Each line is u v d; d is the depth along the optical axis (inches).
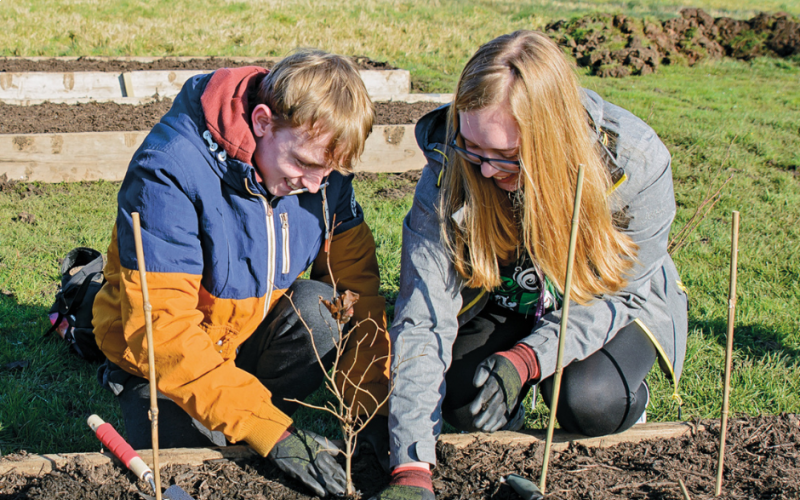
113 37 471.2
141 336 71.7
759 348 136.3
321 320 87.8
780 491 76.3
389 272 165.0
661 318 88.3
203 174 72.7
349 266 91.0
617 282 79.5
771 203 227.8
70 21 494.0
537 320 87.0
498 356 76.9
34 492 72.4
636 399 83.7
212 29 516.1
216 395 72.7
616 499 75.8
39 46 441.1
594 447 85.8
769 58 575.2
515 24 628.4
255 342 92.5
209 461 79.7
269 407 75.6
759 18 598.9
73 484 74.0
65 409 108.7
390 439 74.7
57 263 158.7
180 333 72.1
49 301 141.9
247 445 81.4
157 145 71.7
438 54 528.4
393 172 250.8
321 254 92.7
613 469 81.8
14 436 101.7
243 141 71.2
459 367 88.6
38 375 117.3
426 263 79.5
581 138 68.7
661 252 82.4
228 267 78.2
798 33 582.2
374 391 85.4
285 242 82.1
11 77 308.2
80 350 120.4
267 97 69.4
